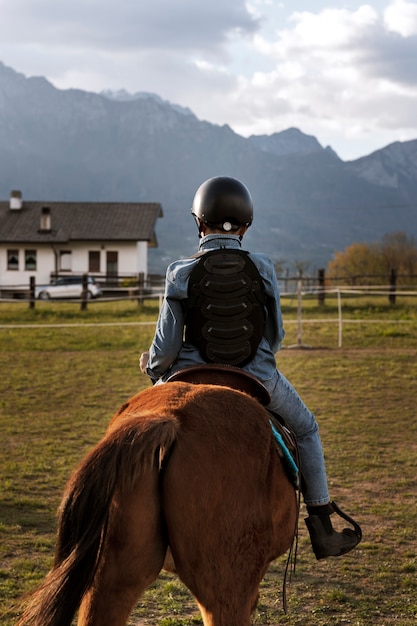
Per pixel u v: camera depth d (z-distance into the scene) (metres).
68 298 40.62
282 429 3.23
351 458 8.59
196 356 3.26
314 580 5.22
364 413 11.03
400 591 5.04
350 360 15.70
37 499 7.02
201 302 3.20
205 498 2.49
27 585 4.99
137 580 2.44
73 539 2.38
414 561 5.55
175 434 2.50
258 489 2.67
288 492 2.96
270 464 2.80
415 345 17.91
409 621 4.56
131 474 2.40
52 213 52.91
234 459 2.61
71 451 8.96
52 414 11.19
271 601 4.85
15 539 5.95
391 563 5.54
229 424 2.68
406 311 23.50
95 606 2.40
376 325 20.77
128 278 43.19
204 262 3.23
